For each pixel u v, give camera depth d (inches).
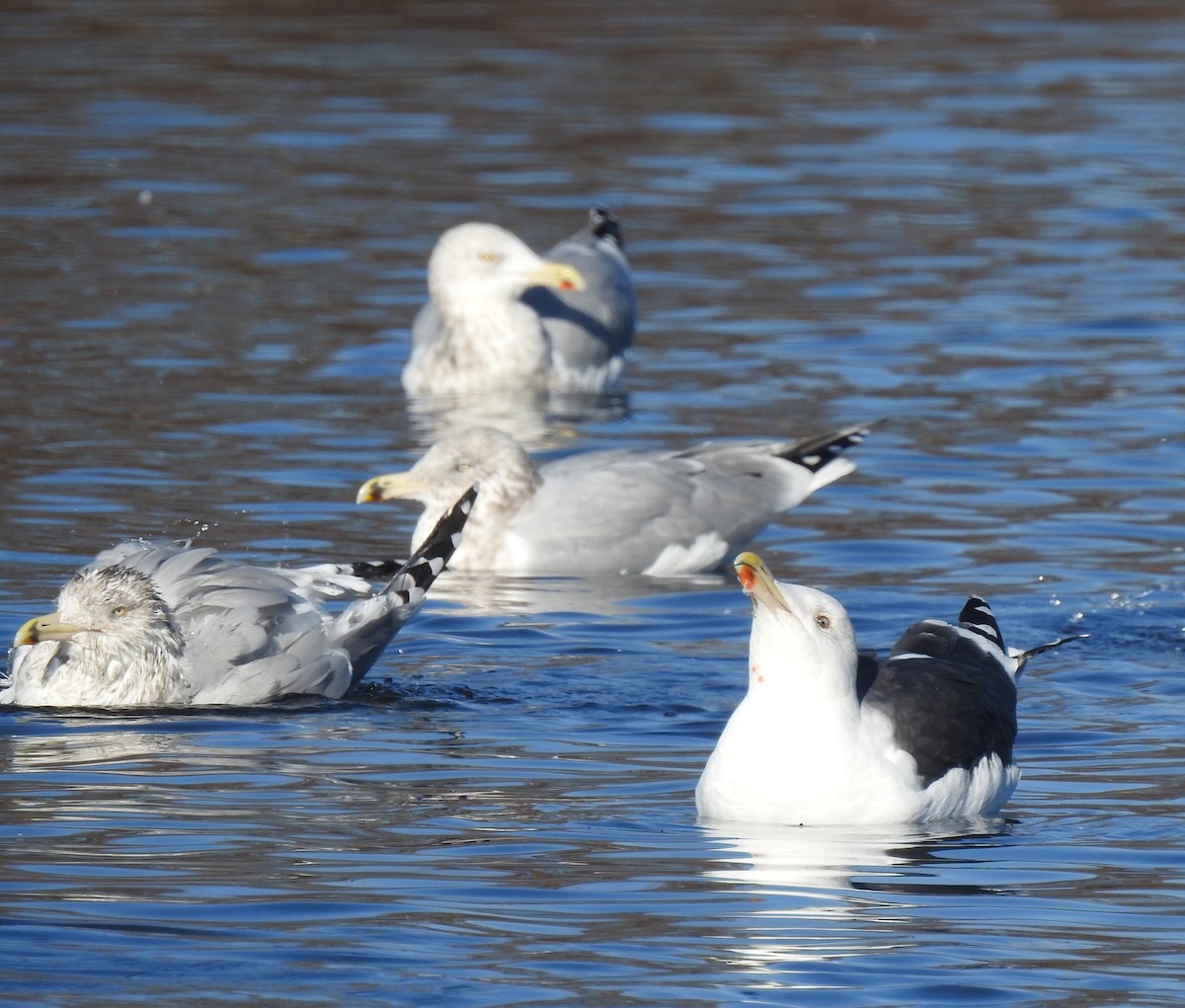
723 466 639.8
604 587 595.5
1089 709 466.9
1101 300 894.4
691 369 816.3
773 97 1342.3
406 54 1445.6
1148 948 328.5
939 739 401.1
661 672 498.0
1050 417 732.7
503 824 387.5
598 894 350.3
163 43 1460.4
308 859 365.7
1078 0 1704.0
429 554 501.0
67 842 373.1
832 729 394.9
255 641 478.6
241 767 423.2
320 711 469.4
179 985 308.7
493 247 827.4
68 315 858.8
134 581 475.5
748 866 366.6
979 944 328.5
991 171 1154.0
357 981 310.5
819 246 1000.2
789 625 394.9
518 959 320.5
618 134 1234.0
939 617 531.2
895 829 391.2
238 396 763.4
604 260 879.7
